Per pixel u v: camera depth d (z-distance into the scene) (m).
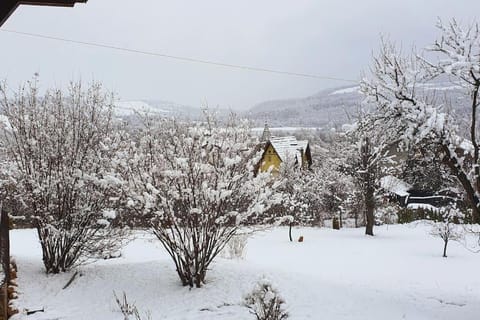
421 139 8.33
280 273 9.63
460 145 8.87
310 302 7.96
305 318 7.10
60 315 7.15
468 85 8.77
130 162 8.62
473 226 23.62
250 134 9.52
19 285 8.34
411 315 7.92
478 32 8.48
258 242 20.67
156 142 8.97
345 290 9.15
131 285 8.60
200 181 8.31
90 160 9.31
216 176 8.51
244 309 7.29
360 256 16.70
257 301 6.10
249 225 10.05
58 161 9.20
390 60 9.06
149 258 13.07
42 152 9.23
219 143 8.88
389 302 8.74
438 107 9.13
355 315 7.48
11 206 10.56
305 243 20.34
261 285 5.90
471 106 9.37
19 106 9.35
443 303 9.30
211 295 7.95
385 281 11.77
